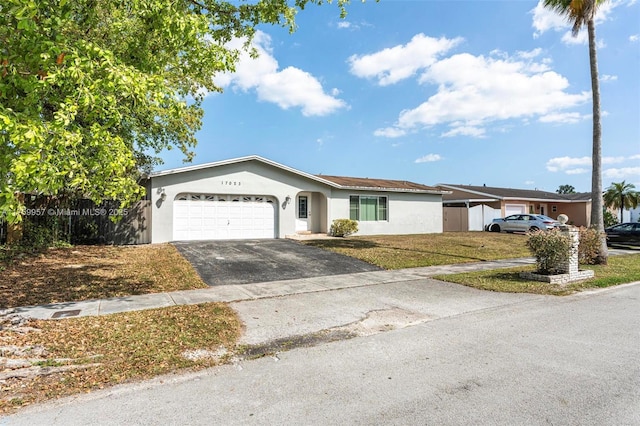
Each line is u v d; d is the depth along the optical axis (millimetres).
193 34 5797
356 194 21250
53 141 4312
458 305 7180
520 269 11414
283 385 3762
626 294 8227
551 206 35719
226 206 17078
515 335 5320
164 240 15508
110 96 4777
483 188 34656
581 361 4312
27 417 3145
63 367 4191
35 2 4156
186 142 16031
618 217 39375
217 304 7020
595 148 12844
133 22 7219
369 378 3895
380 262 12250
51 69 4477
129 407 3324
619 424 2959
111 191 5402
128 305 6867
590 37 12711
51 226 13391
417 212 23969
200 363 4379
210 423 3035
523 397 3422
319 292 8227
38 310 6438
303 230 20109
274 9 8211
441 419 3045
